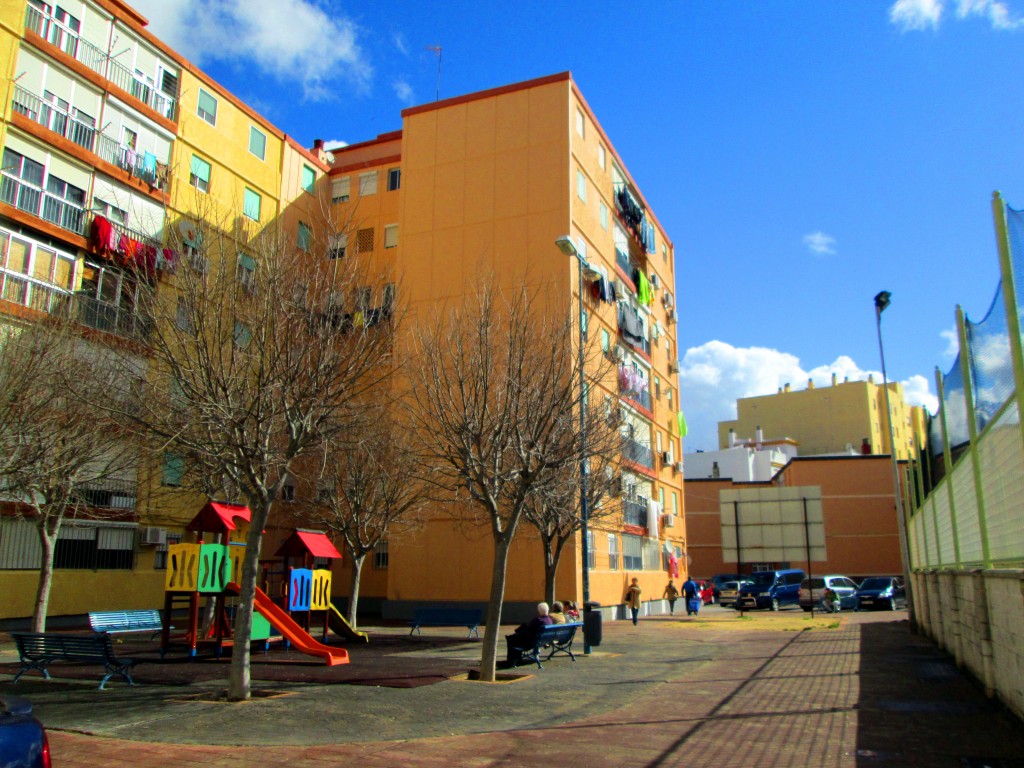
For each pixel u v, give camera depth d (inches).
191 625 590.2
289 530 1172.5
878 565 2150.6
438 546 1125.7
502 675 526.0
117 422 500.1
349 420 663.8
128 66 1075.3
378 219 1416.1
